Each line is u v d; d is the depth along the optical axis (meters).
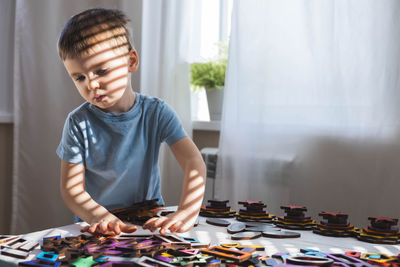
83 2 1.92
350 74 1.30
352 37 1.30
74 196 0.82
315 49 1.37
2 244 0.63
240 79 1.50
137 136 0.94
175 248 0.61
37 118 1.98
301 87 1.41
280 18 1.44
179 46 1.72
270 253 0.61
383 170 1.25
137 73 1.77
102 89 0.79
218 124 1.72
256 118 1.49
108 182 0.93
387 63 1.24
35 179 1.98
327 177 1.36
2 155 2.05
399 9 1.22
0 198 2.04
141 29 1.79
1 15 2.06
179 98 1.73
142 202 0.87
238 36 1.51
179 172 1.76
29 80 1.98
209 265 0.53
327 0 1.34
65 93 1.96
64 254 0.56
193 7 1.72
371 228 0.72
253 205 0.85
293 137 1.43
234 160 1.52
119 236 0.69
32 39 1.97
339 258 0.58
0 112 2.07
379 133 1.26
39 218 1.98
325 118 1.36
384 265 0.54
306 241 0.69
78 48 0.76
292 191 1.43
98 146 0.91
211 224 0.80
